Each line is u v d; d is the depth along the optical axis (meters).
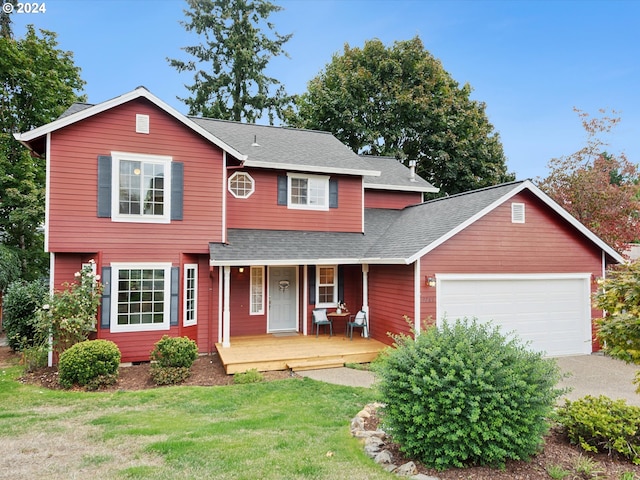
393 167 17.86
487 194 11.34
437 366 4.55
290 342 11.23
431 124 25.56
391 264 11.05
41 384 8.25
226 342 10.47
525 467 4.34
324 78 27.25
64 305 8.99
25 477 4.26
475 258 10.43
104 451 4.93
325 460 4.54
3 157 15.91
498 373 4.40
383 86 25.45
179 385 8.28
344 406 6.76
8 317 11.48
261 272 12.54
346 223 13.48
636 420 4.78
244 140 13.85
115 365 8.32
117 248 9.88
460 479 4.07
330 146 15.21
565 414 5.17
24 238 17.44
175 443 5.07
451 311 10.20
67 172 9.55
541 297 11.05
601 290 5.52
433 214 12.38
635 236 16.89
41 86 16.78
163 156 10.33
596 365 10.09
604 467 4.35
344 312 12.84
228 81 27.77
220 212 10.89
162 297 10.27
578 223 11.12
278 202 12.71
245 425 5.82
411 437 4.41
